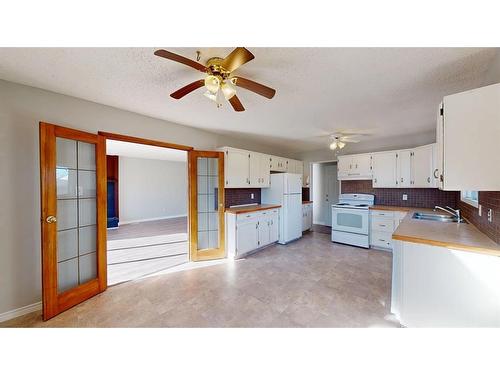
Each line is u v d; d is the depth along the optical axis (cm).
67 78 191
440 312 161
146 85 205
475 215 218
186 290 253
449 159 150
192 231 352
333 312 206
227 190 423
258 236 403
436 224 233
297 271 308
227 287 260
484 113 140
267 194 481
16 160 201
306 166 581
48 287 198
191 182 351
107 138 259
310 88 209
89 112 244
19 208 203
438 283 162
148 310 212
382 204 459
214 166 384
